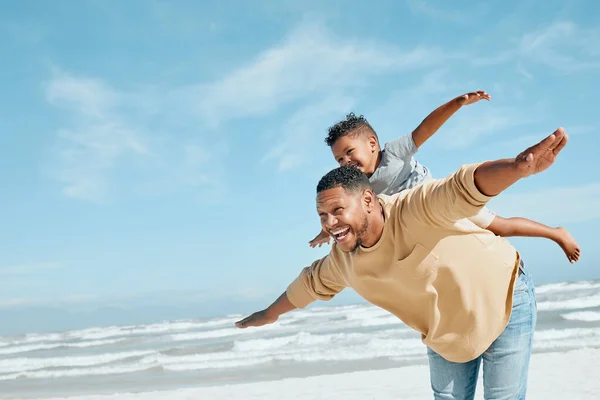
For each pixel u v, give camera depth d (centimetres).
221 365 1304
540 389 720
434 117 420
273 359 1310
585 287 2911
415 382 827
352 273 333
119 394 930
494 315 314
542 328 1442
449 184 272
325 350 1388
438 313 316
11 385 1273
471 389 346
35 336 3156
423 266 304
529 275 334
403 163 425
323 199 296
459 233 300
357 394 781
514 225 357
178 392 901
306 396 796
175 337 2388
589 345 1123
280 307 400
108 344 2322
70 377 1331
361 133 428
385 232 304
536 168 239
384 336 1578
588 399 655
